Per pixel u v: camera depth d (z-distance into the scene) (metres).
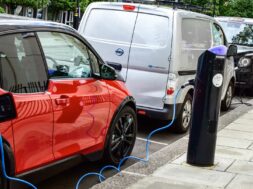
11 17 7.16
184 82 10.63
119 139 8.56
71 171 8.38
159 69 10.30
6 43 6.69
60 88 7.24
